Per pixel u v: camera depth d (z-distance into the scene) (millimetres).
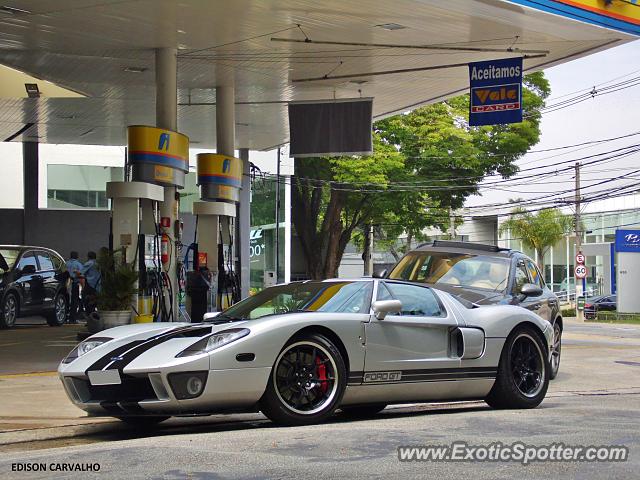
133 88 23219
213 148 34969
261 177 39000
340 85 23109
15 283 18719
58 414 7797
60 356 13297
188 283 18922
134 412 6457
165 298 17391
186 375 6250
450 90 24031
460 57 19750
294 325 6680
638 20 17734
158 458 5375
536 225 55688
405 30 17094
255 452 5543
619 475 4949
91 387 6602
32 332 18203
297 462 5234
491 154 42750
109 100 24844
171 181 17375
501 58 19906
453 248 12305
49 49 18781
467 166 41781
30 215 33656
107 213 34719
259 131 30109
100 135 31203
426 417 7328
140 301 16078
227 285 21312
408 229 46562
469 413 7734
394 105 26422
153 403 6289
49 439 6777
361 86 23281
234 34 17344
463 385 7789
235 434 6301
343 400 7074
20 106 25422
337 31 17141
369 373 7109
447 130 41531
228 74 21484
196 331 6844
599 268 62812
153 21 16297
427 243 12680
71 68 20859
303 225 44406
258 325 6598
